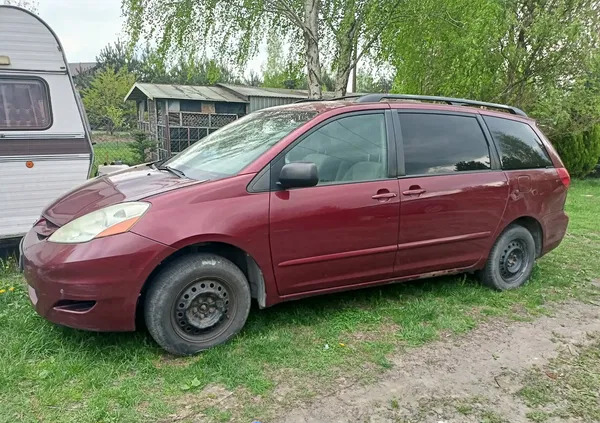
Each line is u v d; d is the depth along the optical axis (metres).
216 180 3.19
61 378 2.80
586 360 3.32
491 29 11.41
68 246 2.89
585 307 4.28
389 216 3.67
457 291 4.39
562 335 3.69
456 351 3.38
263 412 2.62
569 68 12.45
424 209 3.83
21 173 5.29
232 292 3.24
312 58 11.29
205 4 11.15
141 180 3.50
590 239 6.92
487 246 4.31
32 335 3.23
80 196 3.48
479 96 12.74
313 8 11.08
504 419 2.65
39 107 5.38
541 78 12.80
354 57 12.00
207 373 2.94
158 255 2.91
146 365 2.98
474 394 2.87
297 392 2.82
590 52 11.72
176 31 11.39
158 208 2.97
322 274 3.51
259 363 3.09
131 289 2.89
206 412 2.60
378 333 3.58
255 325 3.55
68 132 5.54
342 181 3.55
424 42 11.94
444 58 12.14
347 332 3.57
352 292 4.29
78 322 2.91
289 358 3.17
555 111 12.42
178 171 3.69
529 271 4.65
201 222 3.01
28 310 3.61
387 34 11.67
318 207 3.38
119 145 18.84
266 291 3.34
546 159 4.70
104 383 2.79
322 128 3.55
